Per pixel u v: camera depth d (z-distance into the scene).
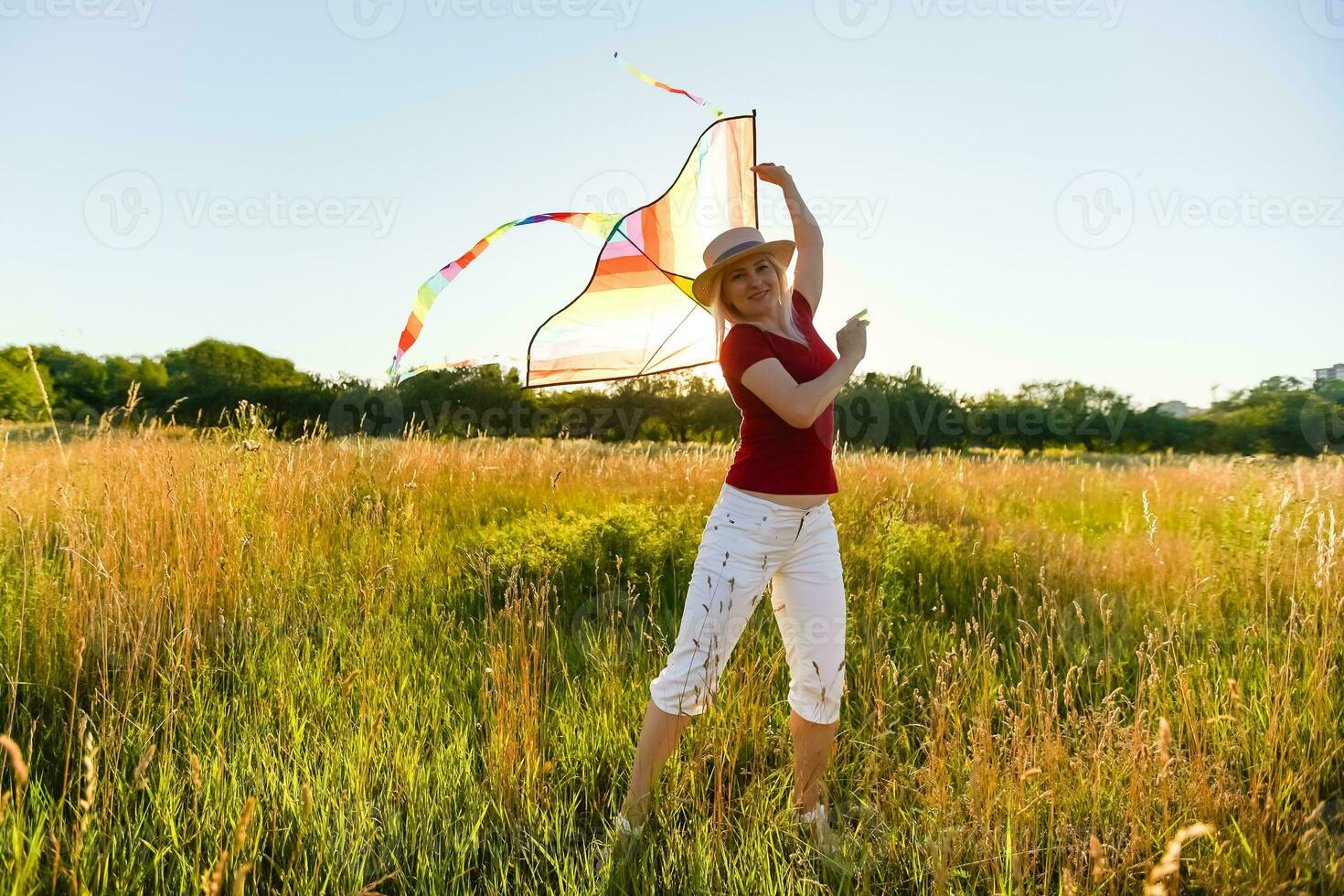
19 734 2.57
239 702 2.86
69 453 4.94
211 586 3.56
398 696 2.93
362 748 2.46
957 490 7.00
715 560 2.31
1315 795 2.29
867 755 2.56
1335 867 1.91
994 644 3.44
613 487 6.61
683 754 2.61
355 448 6.52
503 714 2.65
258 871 1.98
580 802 2.56
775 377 2.19
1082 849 2.04
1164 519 6.33
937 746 2.41
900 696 3.10
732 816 2.33
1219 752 2.45
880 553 4.49
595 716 2.91
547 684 2.98
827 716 2.33
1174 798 2.25
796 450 2.28
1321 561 3.04
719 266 2.30
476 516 5.63
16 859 1.79
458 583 4.32
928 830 2.21
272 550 4.13
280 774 2.42
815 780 2.38
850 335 2.33
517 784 2.45
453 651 3.50
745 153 2.90
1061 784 2.29
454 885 2.00
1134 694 3.10
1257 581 4.09
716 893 2.03
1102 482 8.28
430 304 2.25
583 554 4.45
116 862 1.97
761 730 2.80
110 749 2.43
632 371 2.74
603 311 2.60
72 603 3.17
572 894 1.96
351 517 5.01
